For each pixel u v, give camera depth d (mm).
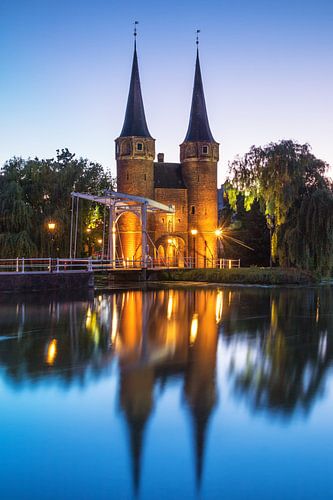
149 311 24000
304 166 41938
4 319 20469
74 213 47406
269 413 9906
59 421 9484
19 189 41750
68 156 66000
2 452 8383
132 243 56062
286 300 29391
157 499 7188
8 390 11094
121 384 11562
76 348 15164
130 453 8344
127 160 57125
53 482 7551
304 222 40719
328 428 9258
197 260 58594
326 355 14586
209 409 10062
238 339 16922
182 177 60688
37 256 41250
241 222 64875
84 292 32406
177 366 13211
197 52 60812
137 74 58562
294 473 7805
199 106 60219
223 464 8039
